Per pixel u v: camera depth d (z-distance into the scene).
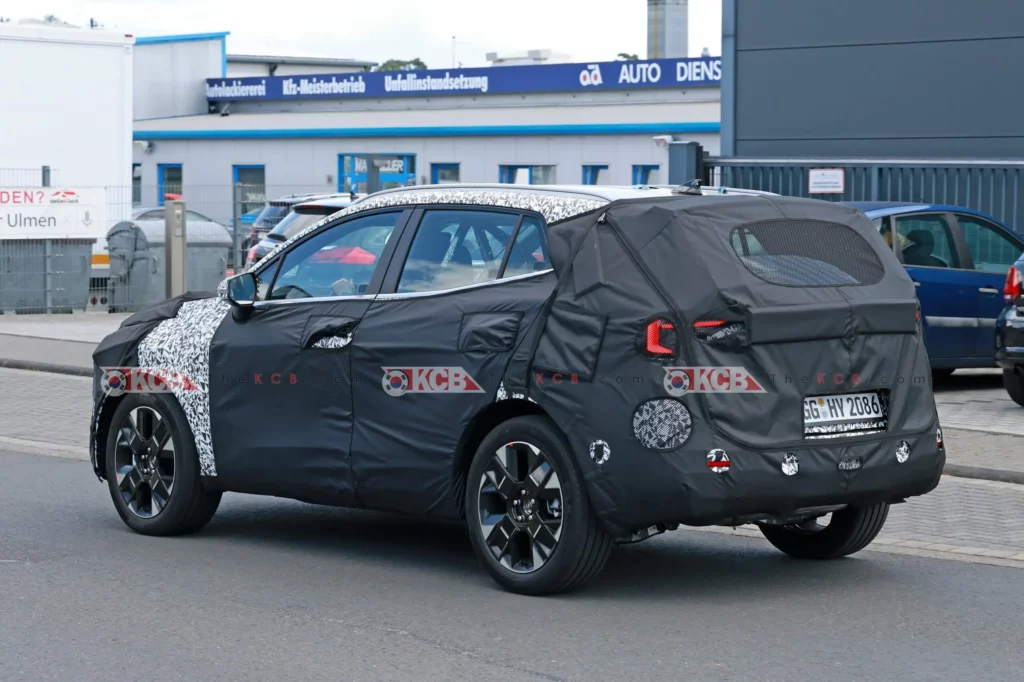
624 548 9.35
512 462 7.75
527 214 7.99
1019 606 7.77
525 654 6.74
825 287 7.59
